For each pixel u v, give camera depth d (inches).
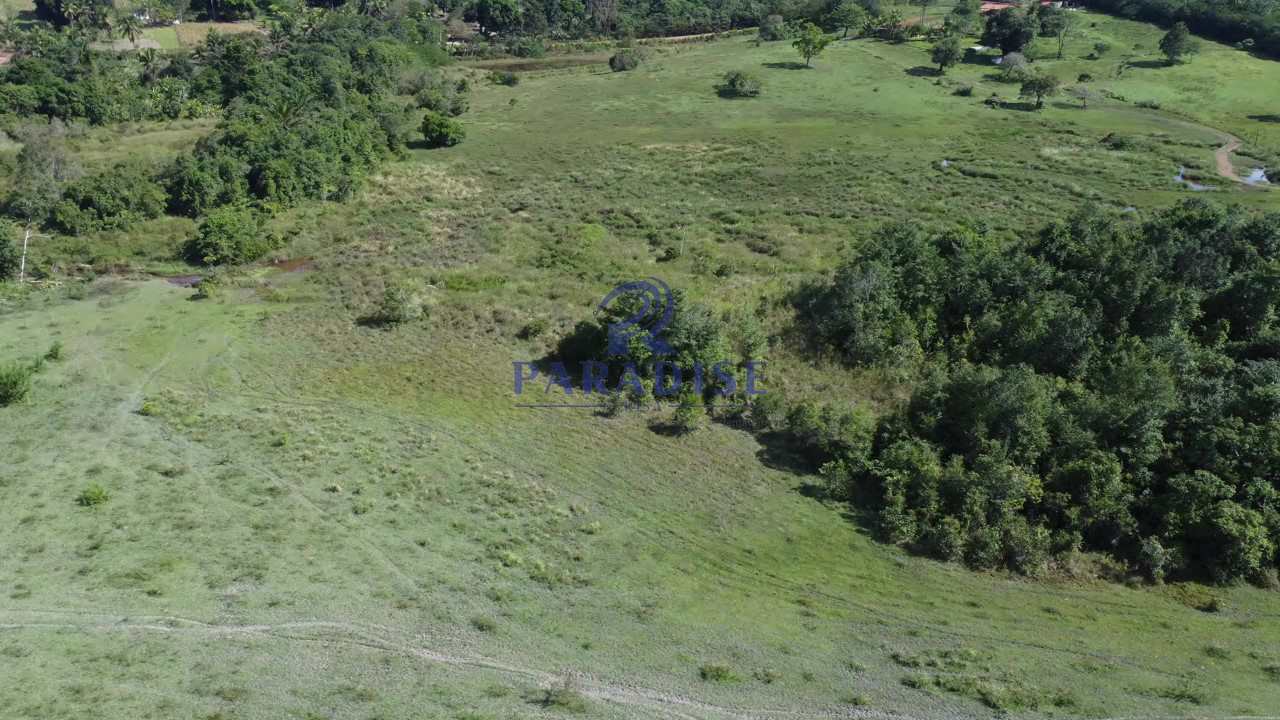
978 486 1330.0
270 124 3078.2
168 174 2719.0
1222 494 1288.1
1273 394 1418.6
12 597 1066.1
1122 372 1523.1
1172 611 1184.2
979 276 1873.8
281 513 1295.5
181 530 1234.6
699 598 1170.6
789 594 1192.2
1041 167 3100.4
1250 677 1043.9
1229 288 1747.0
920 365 1740.9
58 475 1368.1
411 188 3043.8
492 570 1196.5
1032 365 1665.8
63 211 2453.2
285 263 2383.1
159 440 1498.5
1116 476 1327.5
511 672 995.3
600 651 1043.3
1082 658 1077.1
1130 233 1956.2
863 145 3447.3
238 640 1014.4
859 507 1405.0
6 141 3181.6
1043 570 1253.1
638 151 3467.0
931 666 1048.2
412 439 1549.0
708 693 977.5
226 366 1797.5
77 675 930.1
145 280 2246.6
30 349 1824.6
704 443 1568.7
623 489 1428.4
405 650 1020.5
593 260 2394.2
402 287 2144.4
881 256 1963.6
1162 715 966.4
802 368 1786.4
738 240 2559.1
